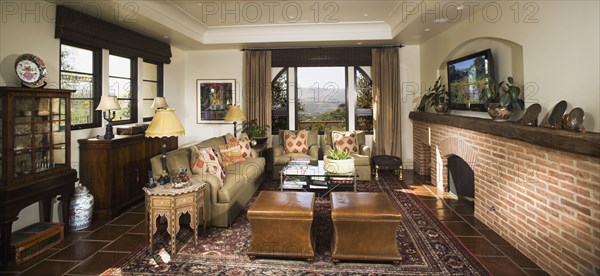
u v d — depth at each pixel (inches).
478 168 141.3
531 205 105.1
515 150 113.6
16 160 110.0
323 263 104.0
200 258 108.1
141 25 176.6
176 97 247.8
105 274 98.3
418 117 226.1
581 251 84.9
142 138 172.4
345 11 188.1
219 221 133.7
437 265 101.8
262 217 104.7
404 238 122.5
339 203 108.9
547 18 106.5
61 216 139.5
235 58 255.3
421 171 230.2
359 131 237.6
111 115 177.5
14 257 104.3
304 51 248.2
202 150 146.6
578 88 94.0
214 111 259.4
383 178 219.8
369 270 99.5
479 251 111.1
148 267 102.3
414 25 182.7
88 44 157.1
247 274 97.8
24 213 122.2
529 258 105.7
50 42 135.8
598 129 87.7
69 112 128.5
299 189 165.5
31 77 120.3
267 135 250.7
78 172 147.3
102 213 146.6
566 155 89.6
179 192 110.9
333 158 163.0
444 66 207.3
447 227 132.9
